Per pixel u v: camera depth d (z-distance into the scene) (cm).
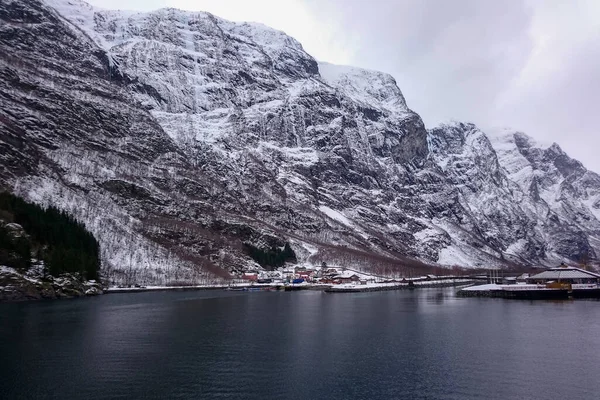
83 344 9412
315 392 6731
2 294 16200
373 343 9762
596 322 12794
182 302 17438
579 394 6644
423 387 6925
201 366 7925
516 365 8038
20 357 8369
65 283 18525
